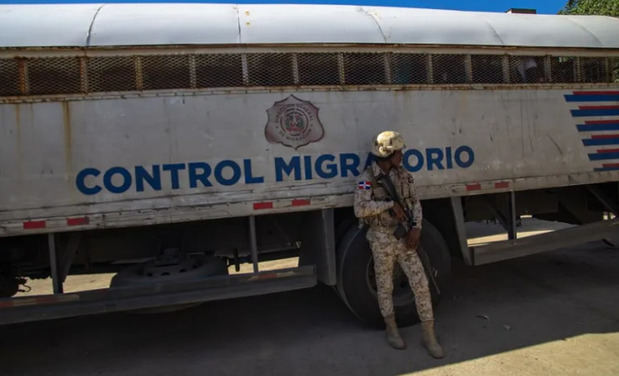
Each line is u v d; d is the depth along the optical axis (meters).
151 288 3.02
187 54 3.08
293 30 3.27
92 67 2.96
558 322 3.38
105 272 3.90
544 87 3.89
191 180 3.04
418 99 3.50
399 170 3.05
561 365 2.70
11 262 3.43
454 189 3.56
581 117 4.02
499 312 3.67
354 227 3.41
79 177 2.91
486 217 4.40
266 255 4.36
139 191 2.98
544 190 4.64
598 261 5.21
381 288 3.07
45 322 4.04
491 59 3.75
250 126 3.15
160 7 3.31
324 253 3.29
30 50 2.86
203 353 3.18
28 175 2.85
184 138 3.04
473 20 3.83
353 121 3.35
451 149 3.57
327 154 3.28
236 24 3.21
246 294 3.16
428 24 3.64
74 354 3.29
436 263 3.47
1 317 2.83
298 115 3.23
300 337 3.36
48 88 2.90
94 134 2.94
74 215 2.89
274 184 3.17
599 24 4.21
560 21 4.15
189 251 3.71
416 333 3.29
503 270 5.02
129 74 3.01
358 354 2.99
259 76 3.21
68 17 3.04
